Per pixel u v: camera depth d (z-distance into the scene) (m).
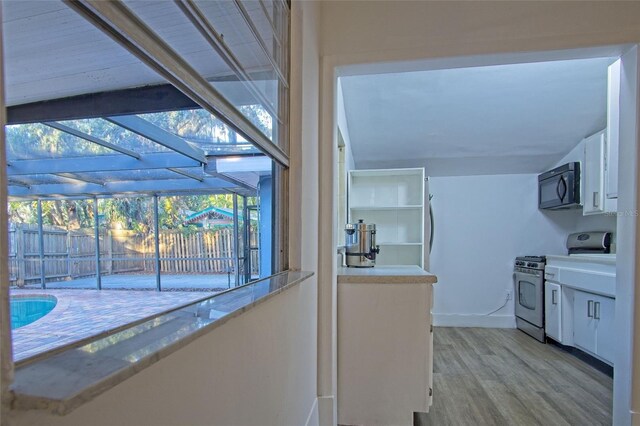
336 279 1.90
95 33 0.64
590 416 2.00
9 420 0.34
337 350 1.94
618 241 1.70
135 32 0.51
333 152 1.81
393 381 1.91
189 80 0.67
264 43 1.12
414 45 1.72
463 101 2.88
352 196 3.40
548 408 2.09
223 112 0.83
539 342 3.41
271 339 1.05
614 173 2.31
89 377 0.38
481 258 4.07
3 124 0.36
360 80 2.62
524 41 1.64
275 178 1.46
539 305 3.44
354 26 1.77
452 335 3.66
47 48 0.65
